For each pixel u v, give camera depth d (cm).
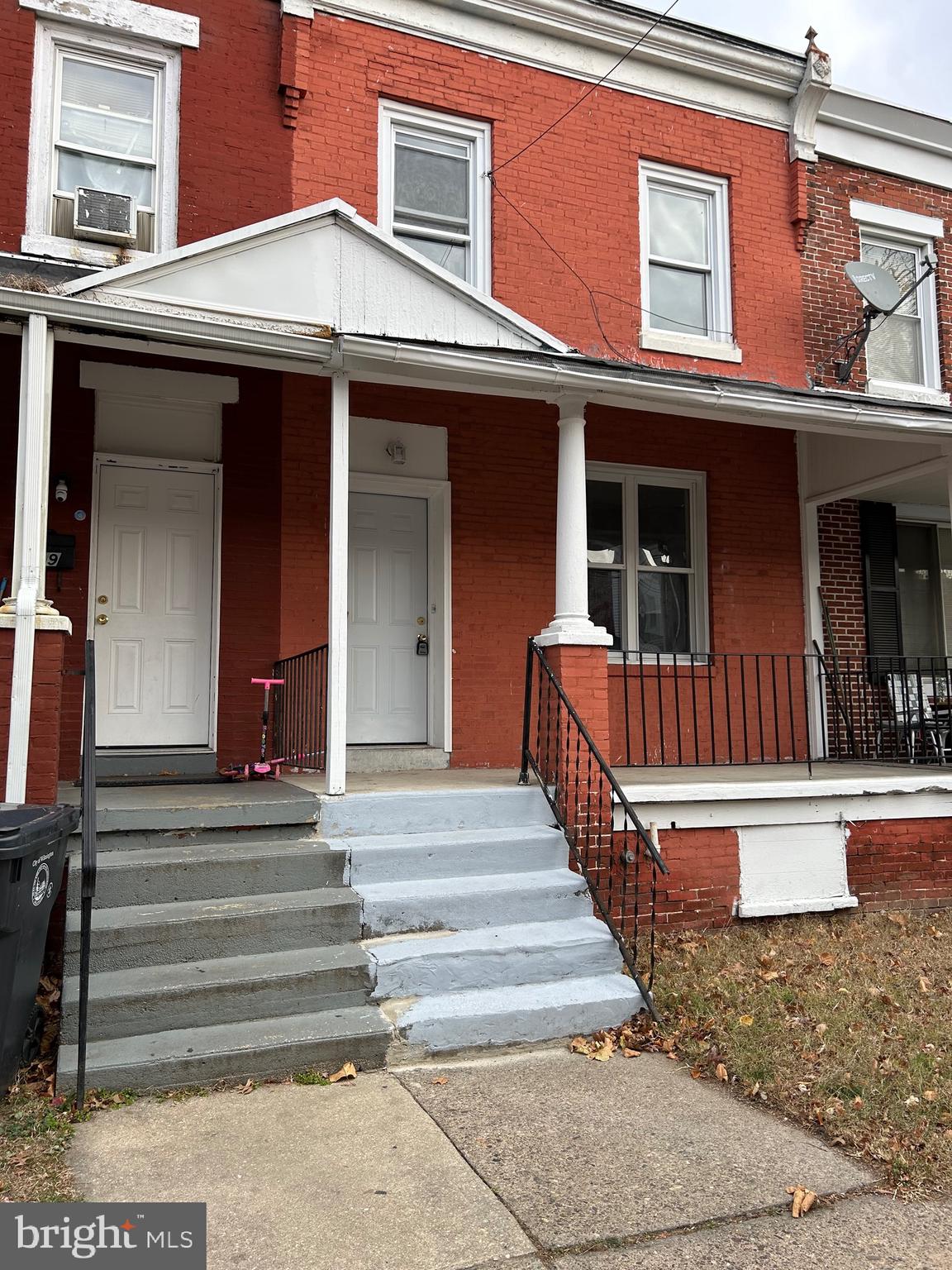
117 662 682
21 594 481
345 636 555
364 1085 394
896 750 847
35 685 478
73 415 669
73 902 448
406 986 448
